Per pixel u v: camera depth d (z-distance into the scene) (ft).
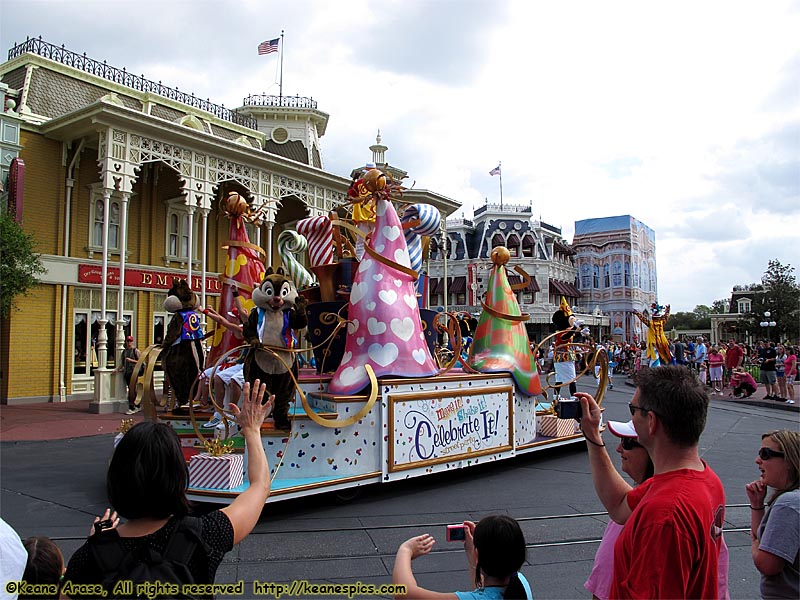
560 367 40.06
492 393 26.16
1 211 47.98
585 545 16.89
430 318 27.76
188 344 24.43
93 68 66.85
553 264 176.96
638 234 208.74
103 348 51.80
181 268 72.95
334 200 75.77
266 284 19.71
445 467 23.54
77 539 17.52
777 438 8.64
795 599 7.96
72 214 61.57
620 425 8.83
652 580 5.82
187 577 6.00
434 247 149.89
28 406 54.60
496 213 171.32
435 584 14.03
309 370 30.07
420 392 22.85
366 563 15.46
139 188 69.31
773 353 60.23
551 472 26.91
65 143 59.93
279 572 14.83
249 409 8.04
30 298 57.88
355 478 20.65
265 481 7.47
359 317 22.80
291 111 90.94
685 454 6.76
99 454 31.83
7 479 25.57
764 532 8.35
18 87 60.44
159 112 70.79
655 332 59.21
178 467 6.49
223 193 75.77
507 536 8.05
